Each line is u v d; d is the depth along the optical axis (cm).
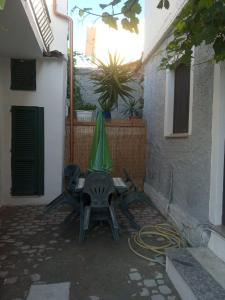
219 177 353
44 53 615
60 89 645
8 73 624
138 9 216
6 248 418
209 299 253
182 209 484
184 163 475
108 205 453
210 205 365
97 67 827
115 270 357
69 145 710
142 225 523
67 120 716
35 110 634
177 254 342
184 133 503
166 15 571
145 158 768
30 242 441
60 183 657
